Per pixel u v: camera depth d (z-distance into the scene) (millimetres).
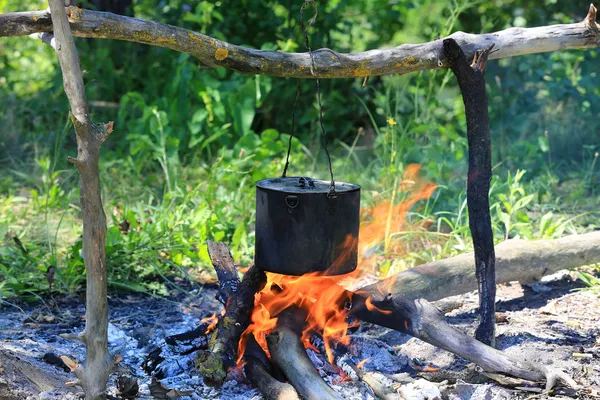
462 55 2561
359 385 2457
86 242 2201
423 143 4570
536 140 4984
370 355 2654
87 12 2402
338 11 5633
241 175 4246
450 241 3504
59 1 2168
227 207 3859
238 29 5465
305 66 2549
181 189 3955
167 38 2465
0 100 5266
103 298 2217
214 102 4812
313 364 2455
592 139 4973
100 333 2217
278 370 2445
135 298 3191
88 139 2178
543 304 3072
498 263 3049
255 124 5484
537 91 5223
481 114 2584
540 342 2697
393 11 5812
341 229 2438
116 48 5984
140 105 4648
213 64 2545
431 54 2607
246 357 2457
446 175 4008
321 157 4969
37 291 3201
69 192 4312
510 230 3613
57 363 2566
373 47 5891
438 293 2924
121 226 3463
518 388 2449
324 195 2400
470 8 5820
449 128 4762
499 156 4676
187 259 3461
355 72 2584
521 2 5863
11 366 2363
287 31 5547
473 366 2490
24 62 6523
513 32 2650
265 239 2463
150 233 3432
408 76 5023
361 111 5551
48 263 3295
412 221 3777
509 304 3080
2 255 3318
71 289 3191
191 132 4777
